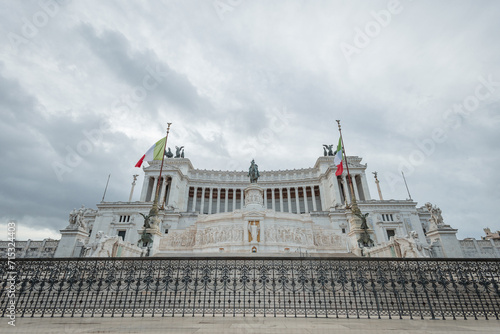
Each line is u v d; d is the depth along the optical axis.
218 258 10.59
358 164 89.44
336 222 69.00
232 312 10.19
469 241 53.84
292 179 99.75
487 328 7.77
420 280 10.38
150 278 10.30
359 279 10.38
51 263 10.34
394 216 68.88
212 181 99.31
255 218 46.94
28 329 7.33
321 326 7.84
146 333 6.88
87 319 8.98
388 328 7.65
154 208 34.31
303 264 10.77
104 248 23.42
